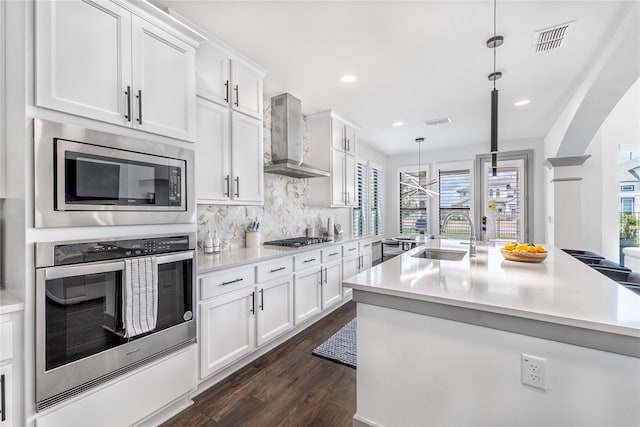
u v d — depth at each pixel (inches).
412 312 51.8
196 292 71.2
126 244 57.4
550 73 106.8
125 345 57.2
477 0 69.9
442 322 49.6
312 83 115.9
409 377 52.8
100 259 53.6
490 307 43.8
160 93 64.7
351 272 156.6
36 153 46.1
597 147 162.6
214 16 75.4
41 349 46.7
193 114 72.1
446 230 237.6
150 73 62.7
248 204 99.5
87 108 52.3
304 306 117.5
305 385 80.1
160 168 64.1
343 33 83.3
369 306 56.9
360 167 218.7
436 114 153.4
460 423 48.2
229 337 82.9
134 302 57.7
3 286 51.3
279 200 139.7
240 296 86.3
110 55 55.9
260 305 93.9
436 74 108.0
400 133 191.0
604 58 90.0
